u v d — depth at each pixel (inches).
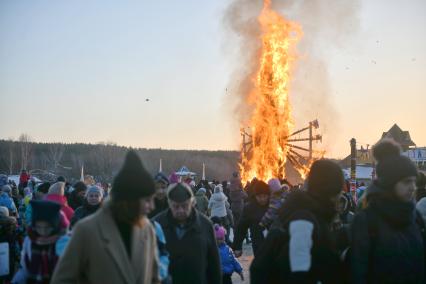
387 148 220.1
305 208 186.9
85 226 176.2
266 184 364.2
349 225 203.5
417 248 196.5
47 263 221.8
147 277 182.9
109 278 173.8
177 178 447.5
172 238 249.6
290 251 179.8
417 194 349.7
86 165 3454.7
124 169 178.2
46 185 432.8
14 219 320.5
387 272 191.9
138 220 178.2
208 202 707.4
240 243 372.5
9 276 314.0
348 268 197.2
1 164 3464.6
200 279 248.8
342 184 191.6
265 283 189.5
